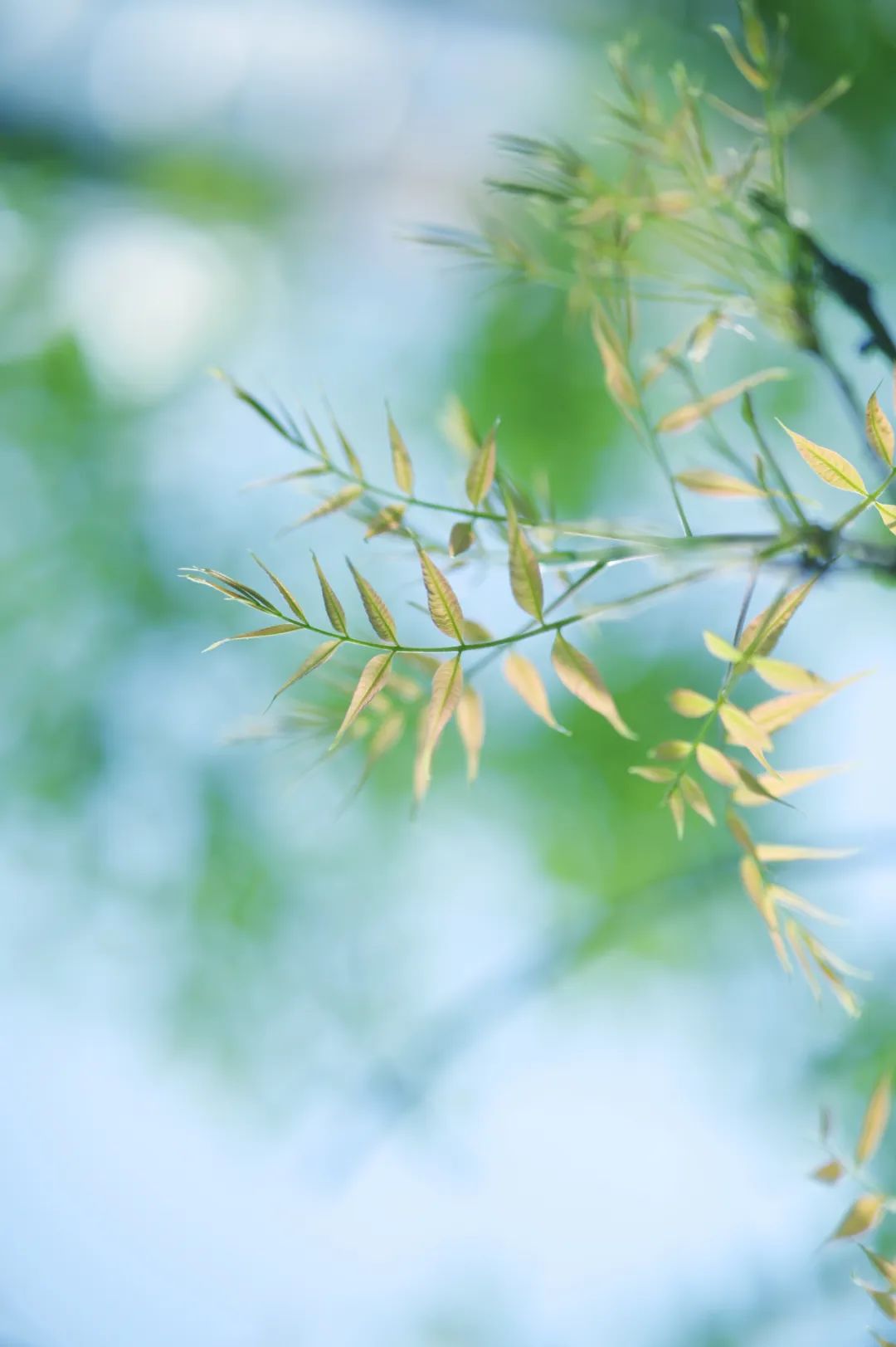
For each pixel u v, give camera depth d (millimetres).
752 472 1776
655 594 1746
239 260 4684
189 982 4734
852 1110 3768
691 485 1756
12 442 4602
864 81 3594
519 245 1872
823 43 3545
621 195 1839
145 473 4727
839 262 1815
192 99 4277
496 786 4645
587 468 4488
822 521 1778
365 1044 4707
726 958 4406
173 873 4715
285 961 4730
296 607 1679
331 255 4684
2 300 4500
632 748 4438
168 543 4691
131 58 4156
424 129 4328
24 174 4336
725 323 1820
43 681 4609
